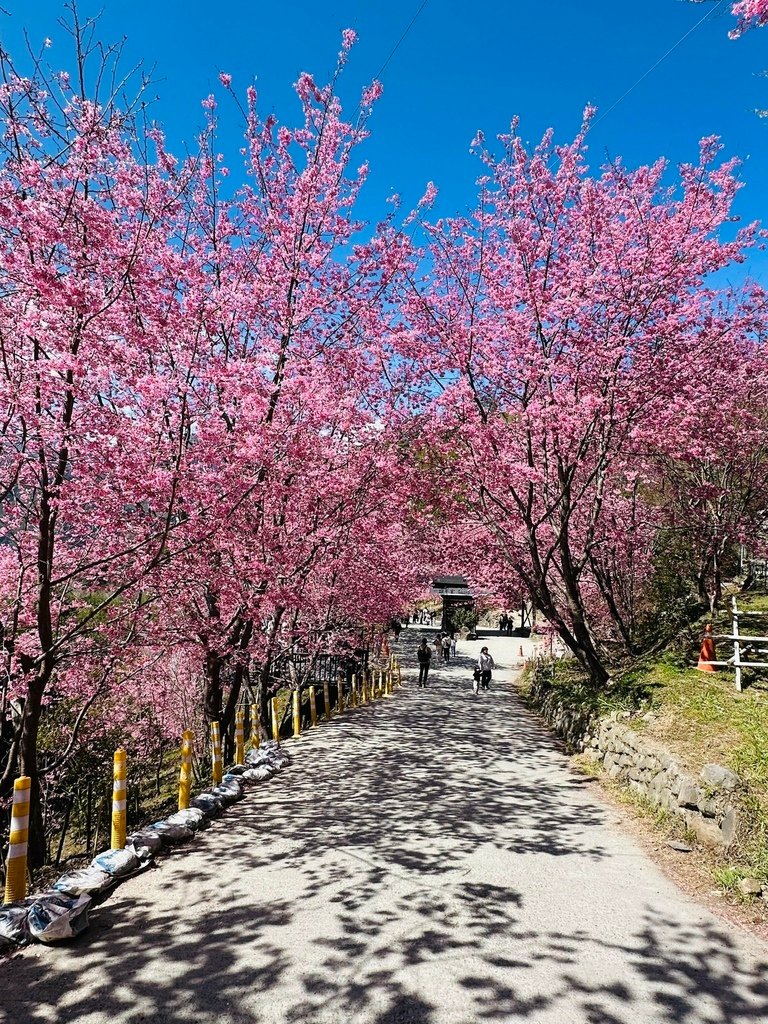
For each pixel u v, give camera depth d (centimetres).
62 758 832
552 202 1019
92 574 744
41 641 664
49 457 638
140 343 673
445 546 1545
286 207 945
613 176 1014
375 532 1138
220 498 706
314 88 902
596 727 958
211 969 374
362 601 1608
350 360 965
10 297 599
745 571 1789
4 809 672
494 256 1059
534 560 1138
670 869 546
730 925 443
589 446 1173
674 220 939
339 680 1678
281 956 390
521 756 1023
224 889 492
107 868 499
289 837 622
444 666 2681
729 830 546
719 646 1020
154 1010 334
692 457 1101
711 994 359
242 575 845
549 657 1927
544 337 1050
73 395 614
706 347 1053
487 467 1049
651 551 1556
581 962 390
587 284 951
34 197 622
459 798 771
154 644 873
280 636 1152
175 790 1151
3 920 405
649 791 711
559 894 491
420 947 404
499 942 413
